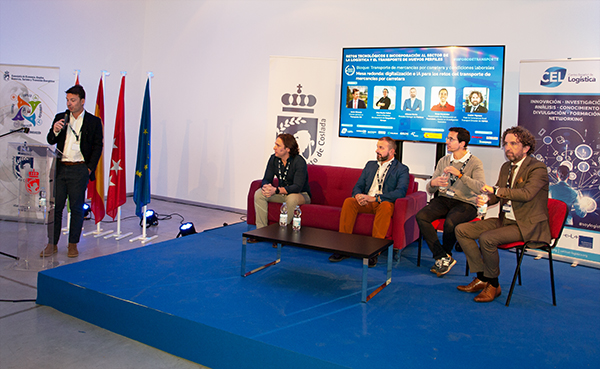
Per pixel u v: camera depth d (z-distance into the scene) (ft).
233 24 20.10
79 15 19.15
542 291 10.03
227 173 20.56
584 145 12.85
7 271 10.42
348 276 10.35
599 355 6.70
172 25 21.74
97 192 14.16
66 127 11.53
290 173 13.29
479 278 9.60
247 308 7.86
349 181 14.24
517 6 14.84
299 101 16.78
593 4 13.71
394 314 7.99
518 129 9.30
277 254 11.28
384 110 15.14
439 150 14.76
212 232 14.25
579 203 12.99
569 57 14.16
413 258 12.57
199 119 21.22
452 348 6.68
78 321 8.30
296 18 18.67
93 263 10.08
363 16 17.39
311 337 6.77
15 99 15.33
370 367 5.92
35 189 10.46
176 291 8.54
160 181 22.50
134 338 7.72
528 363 6.32
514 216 9.23
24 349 6.99
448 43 16.01
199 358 7.04
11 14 16.62
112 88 21.03
